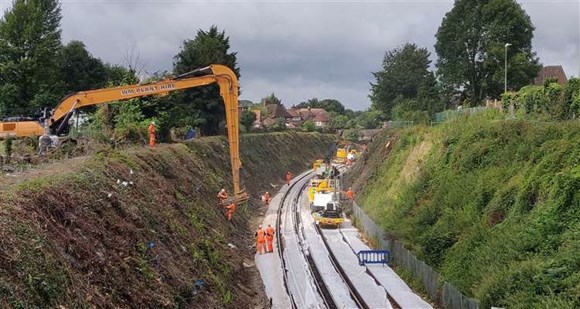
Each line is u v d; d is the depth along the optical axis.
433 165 29.75
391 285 23.12
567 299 13.44
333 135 108.44
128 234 14.88
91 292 11.11
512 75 49.28
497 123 25.72
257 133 73.75
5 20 46.16
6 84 44.75
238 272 23.27
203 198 28.56
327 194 39.66
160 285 14.23
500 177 21.44
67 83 53.81
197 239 20.95
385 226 29.09
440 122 38.81
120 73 39.47
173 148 31.42
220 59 54.09
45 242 10.88
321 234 34.97
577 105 22.45
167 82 25.97
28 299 9.19
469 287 17.88
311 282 24.05
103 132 27.84
